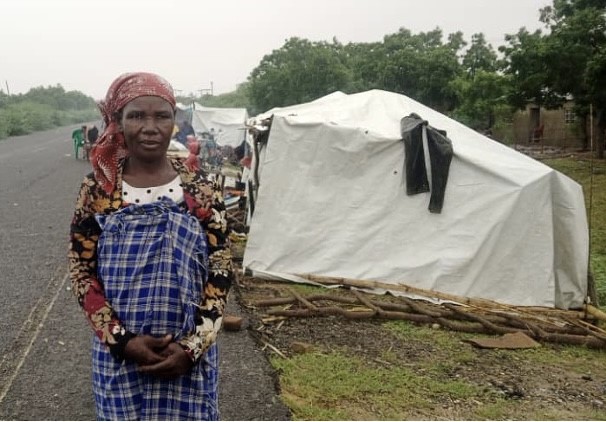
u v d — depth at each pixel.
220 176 11.32
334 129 6.80
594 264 8.88
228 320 5.10
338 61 29.42
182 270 2.08
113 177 2.13
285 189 6.98
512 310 6.21
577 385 4.52
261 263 6.95
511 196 6.41
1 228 8.76
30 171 16.38
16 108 50.50
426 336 5.38
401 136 6.73
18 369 4.16
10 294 5.78
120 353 2.03
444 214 6.66
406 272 6.66
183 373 2.09
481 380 4.47
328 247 6.90
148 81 2.14
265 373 4.27
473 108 25.39
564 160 21.86
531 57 20.80
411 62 26.19
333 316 5.71
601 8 22.03
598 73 17.66
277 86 29.56
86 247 2.12
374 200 6.83
